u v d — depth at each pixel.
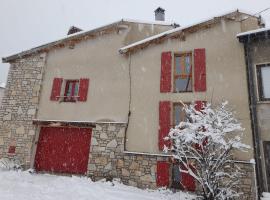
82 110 10.62
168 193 8.29
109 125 10.05
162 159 8.95
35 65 11.80
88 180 9.34
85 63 11.36
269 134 7.99
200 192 8.02
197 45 9.89
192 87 9.59
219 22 9.88
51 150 10.83
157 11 14.82
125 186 8.95
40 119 10.88
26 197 6.66
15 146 10.73
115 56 11.06
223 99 8.85
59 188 8.02
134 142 9.52
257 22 10.04
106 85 10.71
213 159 7.30
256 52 8.91
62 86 11.27
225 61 9.29
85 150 10.48
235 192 7.09
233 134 8.29
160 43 10.48
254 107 8.38
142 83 10.17
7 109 11.31
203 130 7.70
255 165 7.78
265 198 7.32
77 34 11.55
